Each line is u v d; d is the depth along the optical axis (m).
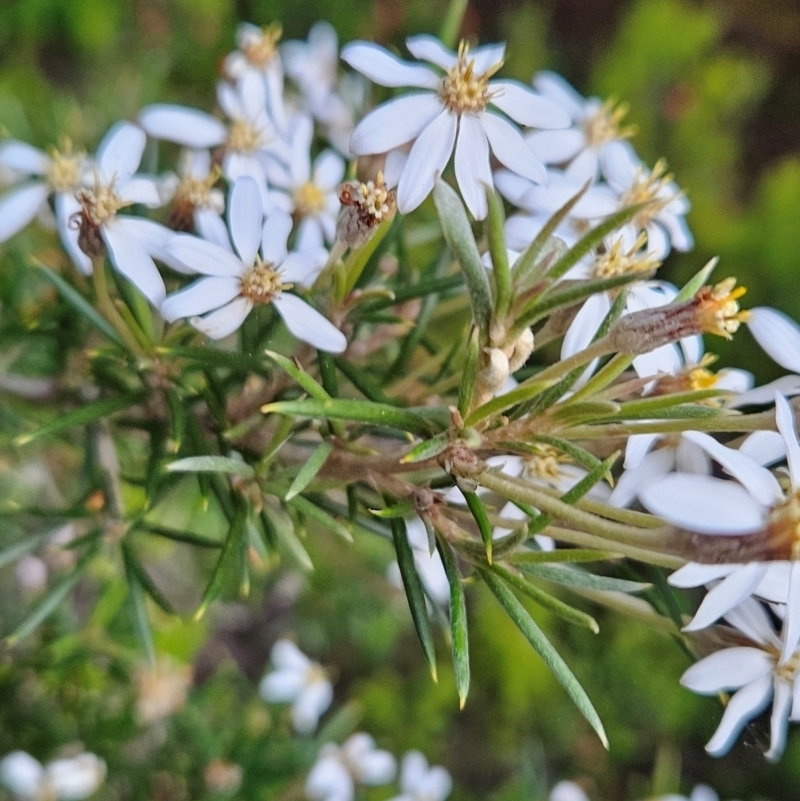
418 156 0.21
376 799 0.50
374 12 0.55
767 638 0.20
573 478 0.21
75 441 0.27
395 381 0.23
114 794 0.34
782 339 0.20
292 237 0.24
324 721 0.52
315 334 0.21
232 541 0.21
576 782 0.53
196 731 0.34
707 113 0.59
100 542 0.24
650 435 0.20
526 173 0.21
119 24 0.49
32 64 0.48
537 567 0.19
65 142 0.25
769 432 0.20
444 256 0.24
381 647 0.51
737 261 0.57
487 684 0.53
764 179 0.64
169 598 0.43
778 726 0.20
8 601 0.33
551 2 0.67
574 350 0.21
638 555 0.19
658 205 0.23
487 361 0.18
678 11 0.59
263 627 0.51
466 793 0.53
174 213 0.23
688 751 0.53
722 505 0.18
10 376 0.26
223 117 0.25
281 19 0.52
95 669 0.32
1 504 0.31
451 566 0.19
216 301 0.21
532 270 0.18
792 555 0.18
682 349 0.22
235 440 0.22
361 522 0.22
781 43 0.69
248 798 0.34
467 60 0.22
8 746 0.32
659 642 0.50
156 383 0.22
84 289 0.25
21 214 0.24
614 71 0.59
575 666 0.50
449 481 0.21
